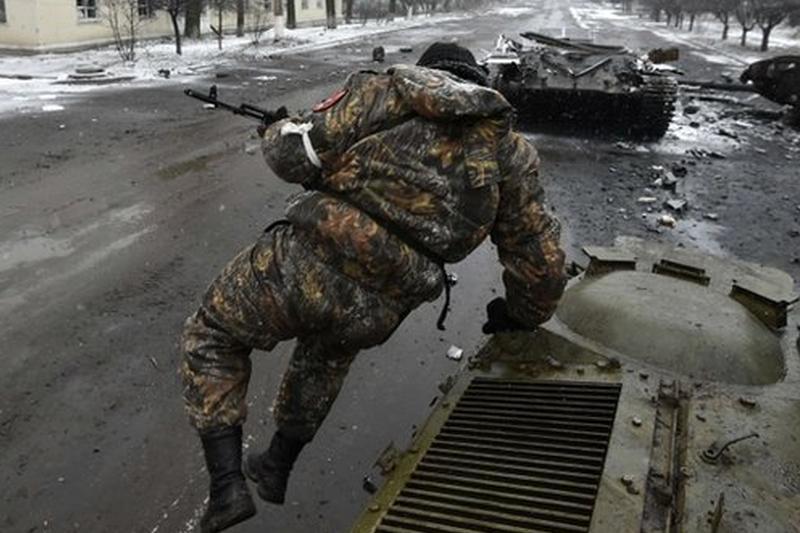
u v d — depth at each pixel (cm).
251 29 3306
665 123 1349
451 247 195
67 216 789
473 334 563
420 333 561
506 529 193
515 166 203
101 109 1416
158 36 2747
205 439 194
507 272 222
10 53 2211
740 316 291
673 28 4938
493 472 219
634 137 1379
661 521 186
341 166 193
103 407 454
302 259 195
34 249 696
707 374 260
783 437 219
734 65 2681
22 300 592
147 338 537
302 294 194
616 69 1358
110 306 584
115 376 487
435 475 221
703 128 1524
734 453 209
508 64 1341
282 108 229
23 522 359
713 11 4347
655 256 372
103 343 528
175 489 383
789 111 1636
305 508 370
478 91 185
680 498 192
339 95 198
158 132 1220
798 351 287
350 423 442
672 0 5084
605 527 184
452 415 251
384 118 191
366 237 189
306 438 223
